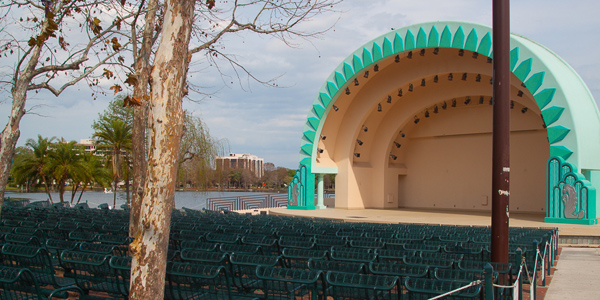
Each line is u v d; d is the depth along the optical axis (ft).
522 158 93.56
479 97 97.55
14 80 40.01
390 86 93.76
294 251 26.91
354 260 25.46
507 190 26.63
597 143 74.90
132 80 21.94
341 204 101.96
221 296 22.26
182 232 36.14
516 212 93.71
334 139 103.19
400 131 107.76
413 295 19.35
